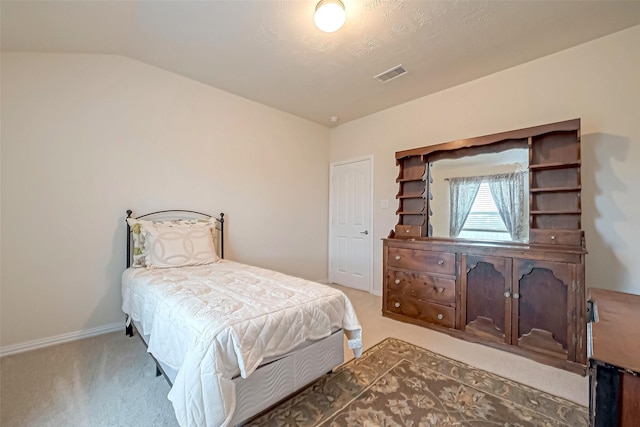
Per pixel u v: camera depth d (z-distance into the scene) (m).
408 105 3.57
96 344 2.33
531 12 1.96
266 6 1.90
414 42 2.31
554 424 1.44
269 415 1.50
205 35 2.24
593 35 2.24
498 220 2.61
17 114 2.21
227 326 1.31
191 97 3.07
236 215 3.45
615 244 2.23
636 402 0.64
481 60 2.60
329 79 2.99
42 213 2.31
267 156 3.75
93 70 2.52
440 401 1.62
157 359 1.65
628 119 2.18
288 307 1.58
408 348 2.28
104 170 2.57
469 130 3.02
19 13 1.77
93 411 1.53
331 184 4.55
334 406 1.58
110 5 1.82
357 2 1.85
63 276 2.39
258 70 2.80
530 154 2.37
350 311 1.91
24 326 2.24
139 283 2.10
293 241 4.07
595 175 2.30
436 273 2.63
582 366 1.91
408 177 3.26
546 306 2.07
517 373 1.92
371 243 3.99
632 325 0.91
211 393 1.18
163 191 2.90
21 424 1.43
